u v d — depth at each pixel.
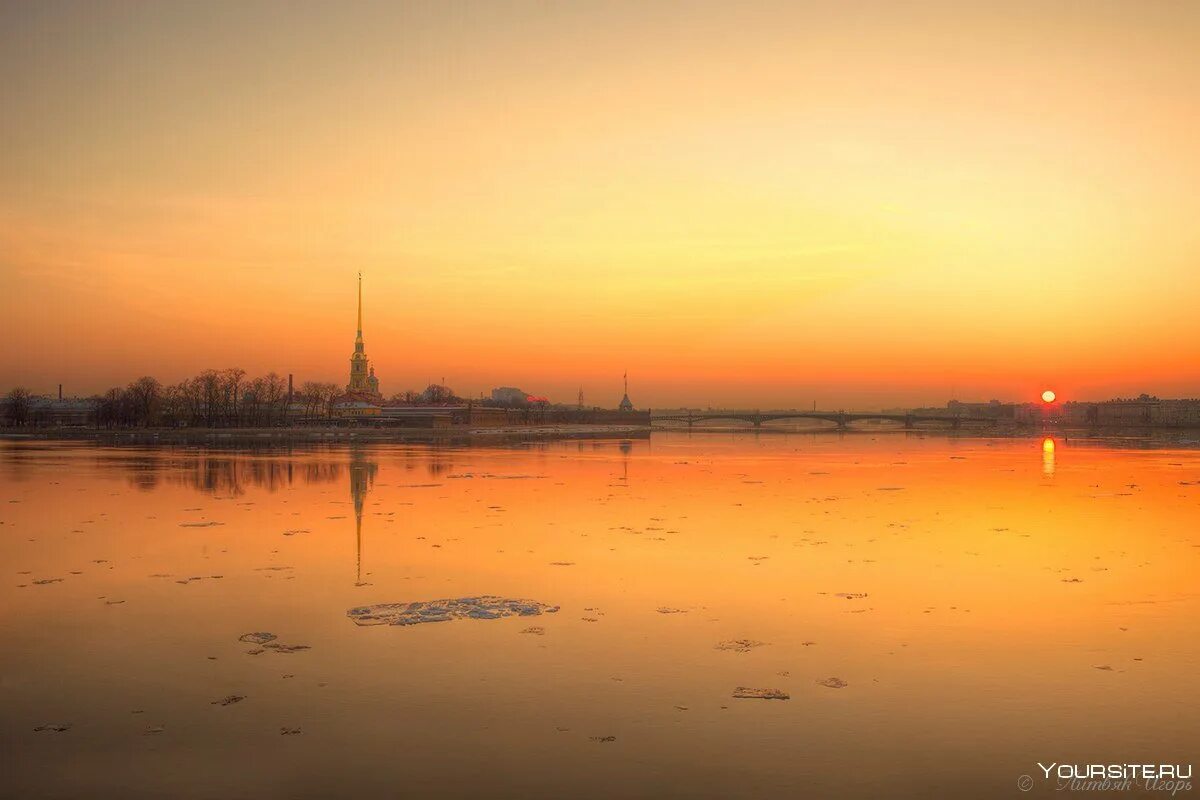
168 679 32.59
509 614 41.59
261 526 68.62
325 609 42.38
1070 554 57.50
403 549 58.34
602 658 34.97
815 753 26.59
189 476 113.81
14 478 109.44
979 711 29.78
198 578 49.19
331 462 145.00
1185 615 41.66
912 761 26.11
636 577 49.69
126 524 69.38
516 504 84.50
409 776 25.16
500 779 24.97
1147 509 82.94
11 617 40.88
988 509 82.31
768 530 67.50
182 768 25.61
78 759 26.16
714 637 37.88
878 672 33.50
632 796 24.06
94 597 44.69
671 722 28.78
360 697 30.83
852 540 62.78
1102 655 35.59
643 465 148.12
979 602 44.03
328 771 25.42
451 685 32.00
